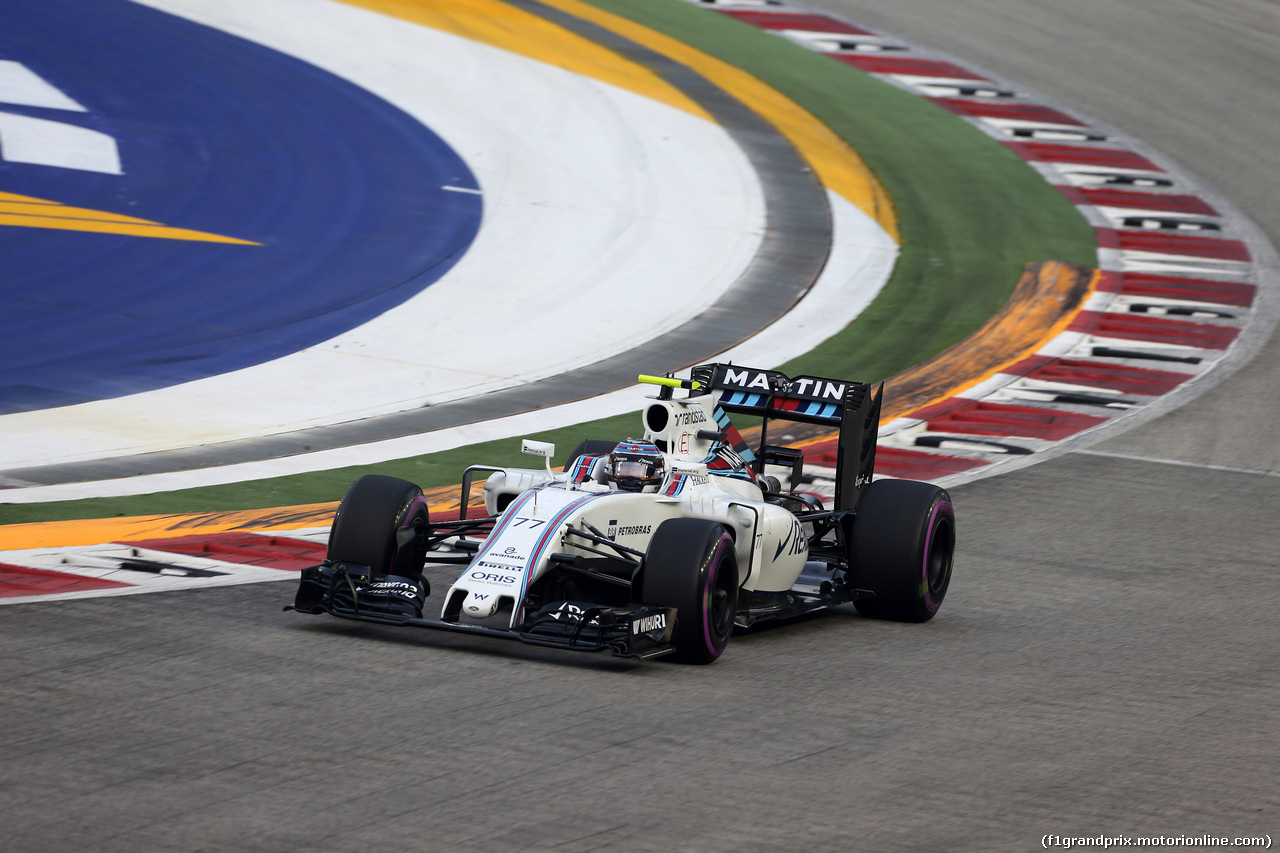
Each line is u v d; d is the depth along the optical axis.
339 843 18.53
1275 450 56.25
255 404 56.03
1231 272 84.75
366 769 21.19
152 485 44.53
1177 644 32.06
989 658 30.02
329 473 47.12
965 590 36.53
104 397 55.62
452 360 63.78
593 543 27.78
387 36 114.12
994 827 20.25
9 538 36.84
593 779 21.23
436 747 22.25
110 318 65.50
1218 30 141.12
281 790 20.25
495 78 107.94
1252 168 107.56
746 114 107.50
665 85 111.31
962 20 138.50
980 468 52.19
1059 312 76.12
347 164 90.38
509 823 19.42
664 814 20.02
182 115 95.12
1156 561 40.75
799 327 71.81
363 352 63.97
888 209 92.38
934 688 27.39
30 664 25.77
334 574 28.17
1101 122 115.25
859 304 76.00
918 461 53.00
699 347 67.88
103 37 106.75
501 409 57.19
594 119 102.12
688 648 27.48
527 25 121.88
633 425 55.56
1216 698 27.78
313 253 76.81
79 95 96.06
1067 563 40.03
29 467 46.22
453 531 30.47
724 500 30.36
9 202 78.44
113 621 29.03
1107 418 59.88
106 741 21.97
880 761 22.84
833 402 34.03
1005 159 104.31
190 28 110.75
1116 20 141.50
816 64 122.00
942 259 84.19
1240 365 68.44
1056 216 93.50
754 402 34.91
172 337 63.97
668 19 129.62
